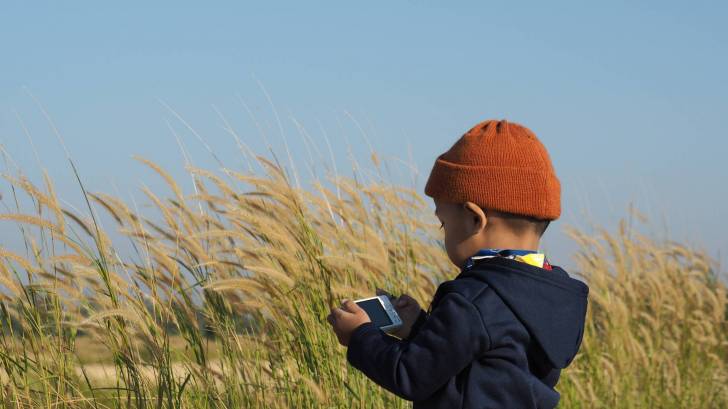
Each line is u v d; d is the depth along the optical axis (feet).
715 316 23.41
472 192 5.78
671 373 20.52
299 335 11.48
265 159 12.23
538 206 5.79
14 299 9.45
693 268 25.26
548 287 5.63
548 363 5.71
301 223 11.98
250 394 11.02
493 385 5.40
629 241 23.02
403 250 14.07
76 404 9.36
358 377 12.02
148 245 10.61
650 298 23.24
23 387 9.32
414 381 5.44
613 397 18.75
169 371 9.62
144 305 10.14
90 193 10.32
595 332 20.27
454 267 15.64
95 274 9.60
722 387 22.06
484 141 5.86
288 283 10.34
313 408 11.27
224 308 11.26
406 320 6.37
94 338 9.80
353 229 12.89
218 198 11.66
